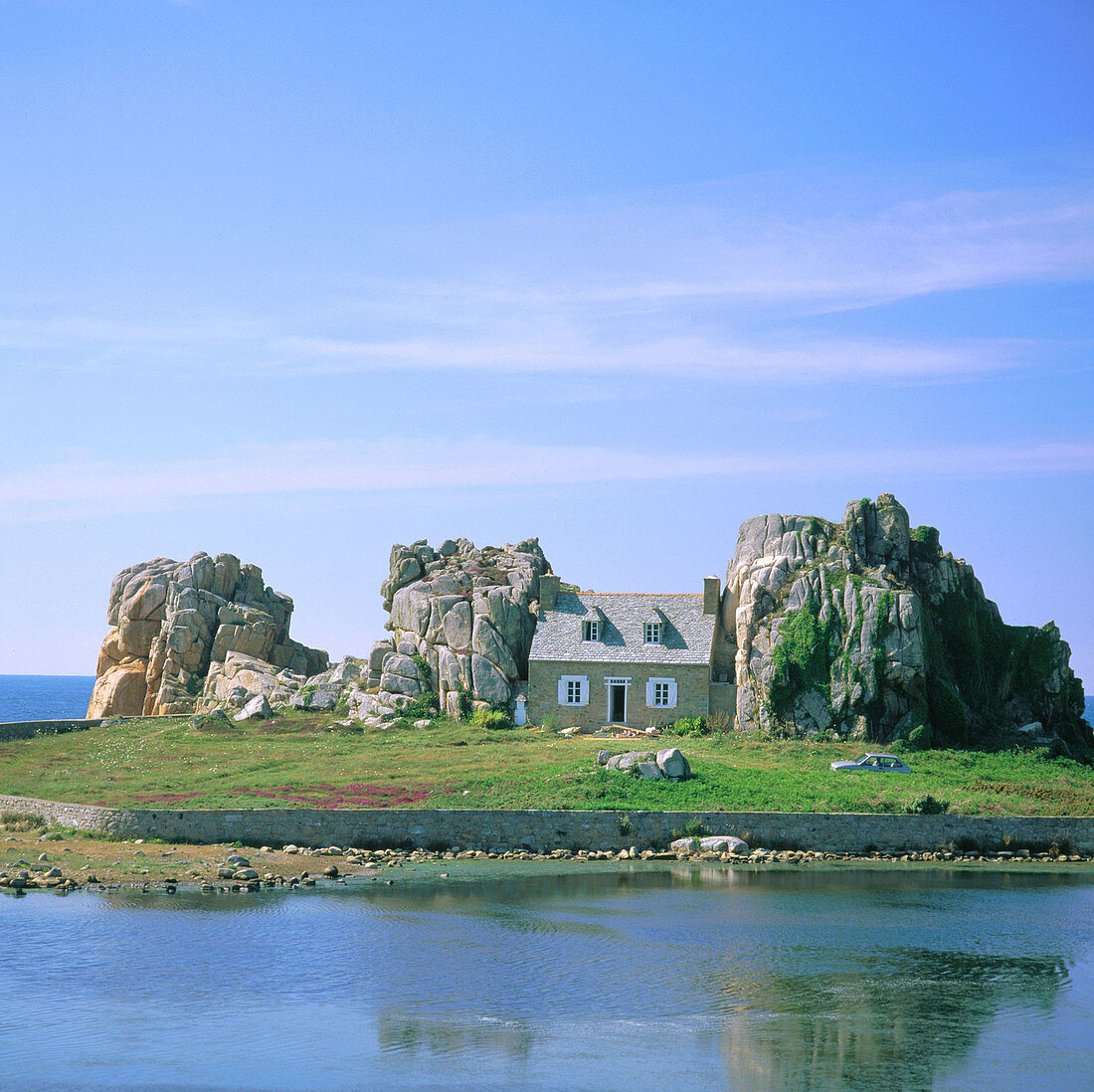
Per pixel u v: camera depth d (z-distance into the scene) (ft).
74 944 116.37
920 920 134.10
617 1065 87.25
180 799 187.83
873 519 262.06
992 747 240.73
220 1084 82.17
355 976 108.47
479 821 174.70
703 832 176.76
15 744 255.50
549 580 272.31
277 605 352.90
